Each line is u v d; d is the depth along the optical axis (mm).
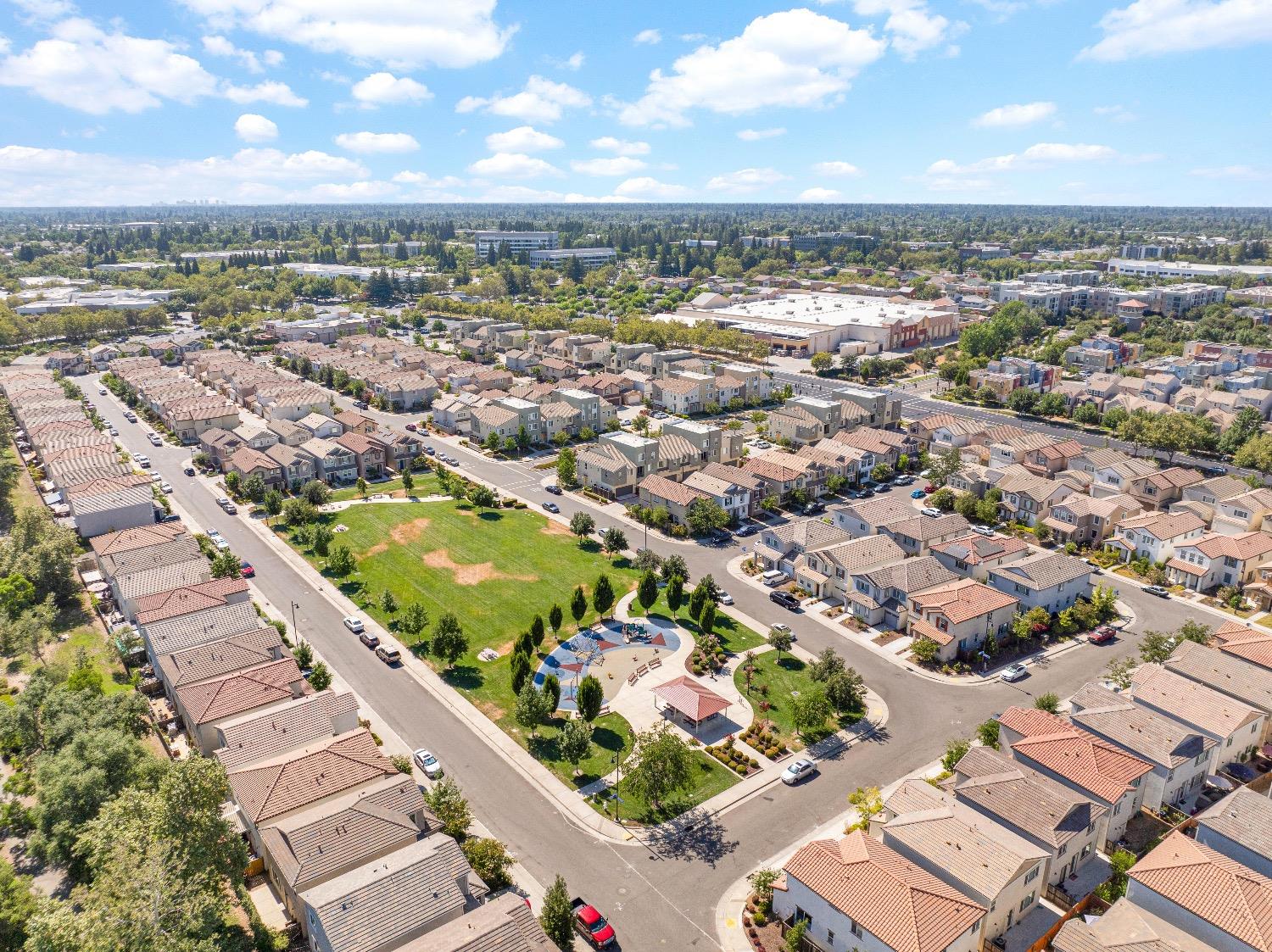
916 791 71000
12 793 77125
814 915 60031
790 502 153750
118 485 141500
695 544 134875
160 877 54031
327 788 70688
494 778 79375
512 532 139125
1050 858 64250
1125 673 93250
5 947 57594
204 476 166875
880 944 55594
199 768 63000
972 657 100562
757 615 111438
